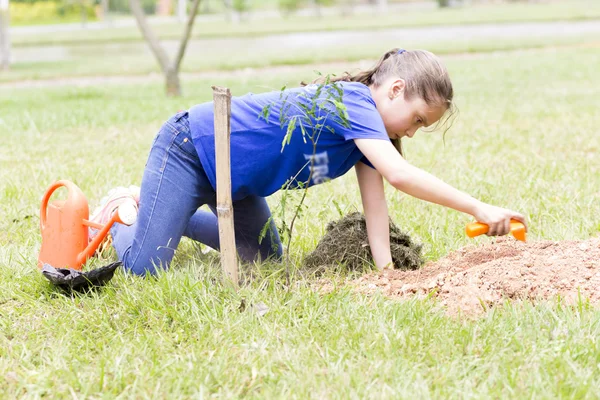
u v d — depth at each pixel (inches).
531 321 126.6
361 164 156.0
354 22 1605.6
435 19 1562.5
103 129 375.2
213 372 114.0
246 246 170.4
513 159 281.9
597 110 407.8
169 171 153.5
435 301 136.9
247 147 146.9
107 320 134.6
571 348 117.1
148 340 126.0
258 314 133.6
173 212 154.0
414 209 206.8
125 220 151.6
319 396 108.0
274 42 1154.7
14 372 117.2
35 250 175.8
